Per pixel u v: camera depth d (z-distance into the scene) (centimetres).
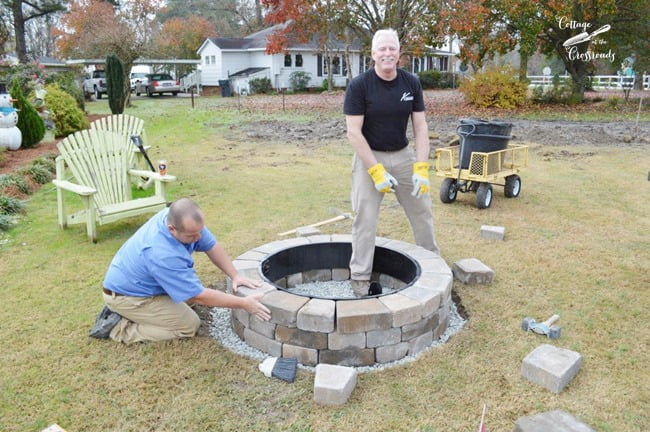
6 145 942
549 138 1209
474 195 711
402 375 289
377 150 362
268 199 680
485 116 1766
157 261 288
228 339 333
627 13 2008
